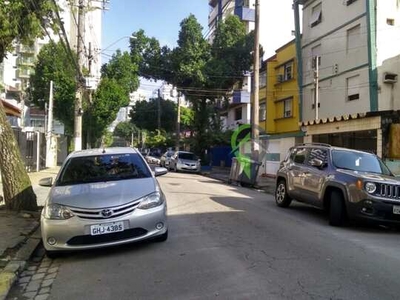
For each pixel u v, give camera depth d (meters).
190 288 5.15
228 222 9.52
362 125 17.14
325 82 26.69
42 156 26.81
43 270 6.26
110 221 6.48
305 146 11.89
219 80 36.62
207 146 39.88
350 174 9.26
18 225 8.66
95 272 5.96
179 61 36.91
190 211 11.15
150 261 6.32
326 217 10.63
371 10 22.28
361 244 7.48
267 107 34.88
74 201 6.64
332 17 26.05
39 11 11.73
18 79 41.25
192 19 36.59
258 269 5.83
